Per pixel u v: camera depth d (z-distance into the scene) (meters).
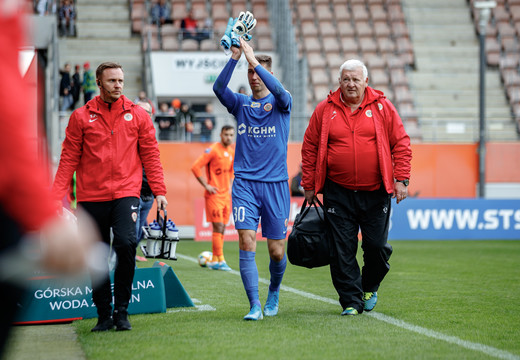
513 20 55.00
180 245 30.06
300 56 49.66
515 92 49.44
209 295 14.20
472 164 37.12
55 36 30.34
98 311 10.14
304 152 12.00
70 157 9.93
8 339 4.13
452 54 52.03
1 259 3.91
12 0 3.80
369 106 11.55
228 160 19.97
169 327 10.21
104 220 9.98
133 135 10.07
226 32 11.06
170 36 46.03
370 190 11.59
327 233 11.66
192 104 45.66
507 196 37.94
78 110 9.94
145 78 45.75
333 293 14.77
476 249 28.12
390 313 11.80
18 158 3.61
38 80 23.64
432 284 16.47
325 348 8.73
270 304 11.59
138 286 11.61
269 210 11.04
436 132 46.34
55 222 3.58
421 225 33.22
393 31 52.22
